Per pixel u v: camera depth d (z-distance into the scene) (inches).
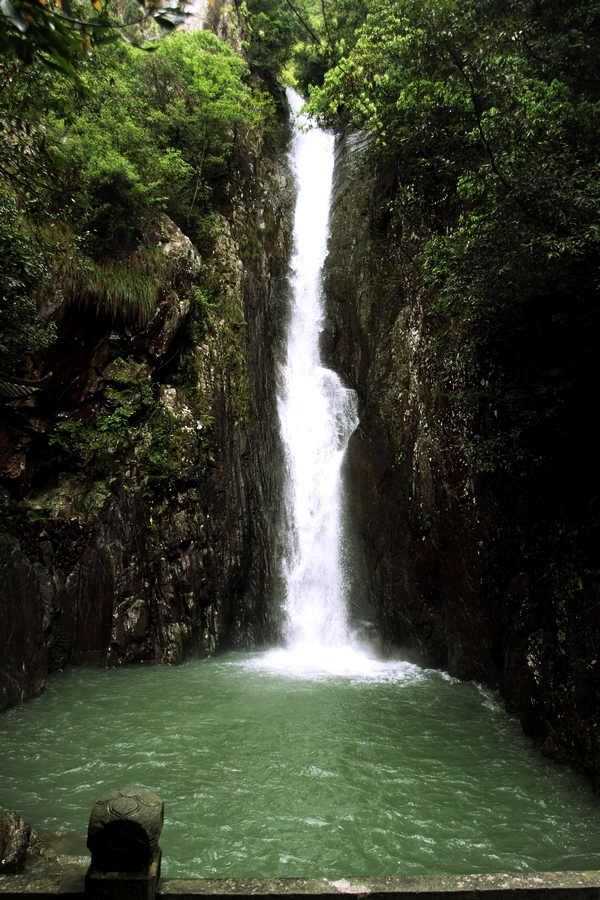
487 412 454.3
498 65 391.5
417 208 604.4
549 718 335.0
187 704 407.5
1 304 358.0
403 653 528.1
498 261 352.2
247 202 800.9
